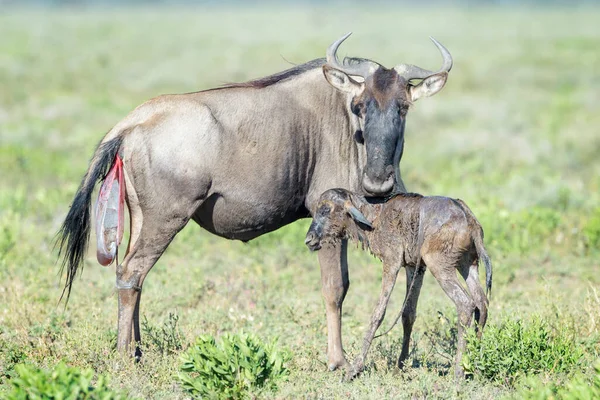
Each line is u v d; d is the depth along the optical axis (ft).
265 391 70.23
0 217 146.20
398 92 82.79
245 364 69.56
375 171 81.46
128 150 83.71
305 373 81.51
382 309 79.66
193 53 552.41
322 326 99.96
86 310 104.73
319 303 110.11
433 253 76.64
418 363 86.12
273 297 112.88
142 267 84.89
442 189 169.48
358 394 75.46
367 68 84.17
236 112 85.51
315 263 129.80
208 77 426.92
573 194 161.48
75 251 85.92
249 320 100.78
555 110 306.55
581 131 258.98
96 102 315.78
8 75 402.93
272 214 88.17
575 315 94.68
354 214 79.05
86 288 114.32
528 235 134.31
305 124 87.71
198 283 113.29
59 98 326.24
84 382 61.36
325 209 81.71
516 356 77.41
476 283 78.74
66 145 230.27
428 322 98.22
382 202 80.94
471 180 175.42
